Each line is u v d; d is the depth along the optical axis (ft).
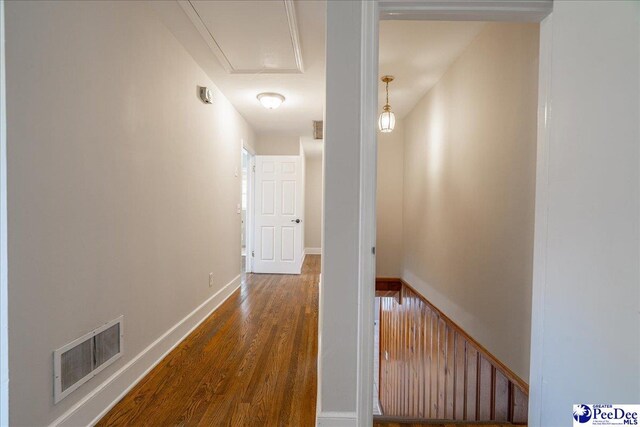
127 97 5.43
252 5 5.92
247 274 15.88
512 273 5.77
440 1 4.27
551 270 3.77
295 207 16.02
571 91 3.42
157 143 6.44
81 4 4.37
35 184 3.72
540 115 4.18
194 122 8.27
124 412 4.92
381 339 17.69
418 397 11.56
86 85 4.49
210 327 8.50
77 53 4.31
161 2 5.94
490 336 6.55
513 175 5.75
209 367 6.32
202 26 6.63
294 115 13.19
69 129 4.20
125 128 5.39
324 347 4.48
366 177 4.38
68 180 4.19
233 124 11.91
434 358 9.94
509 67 5.93
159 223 6.55
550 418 3.76
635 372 2.59
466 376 7.68
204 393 5.44
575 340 3.31
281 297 11.58
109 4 4.95
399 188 14.46
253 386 5.65
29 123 3.63
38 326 3.79
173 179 7.15
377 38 4.34
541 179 4.09
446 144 9.12
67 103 4.16
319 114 13.02
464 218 7.86
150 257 6.21
